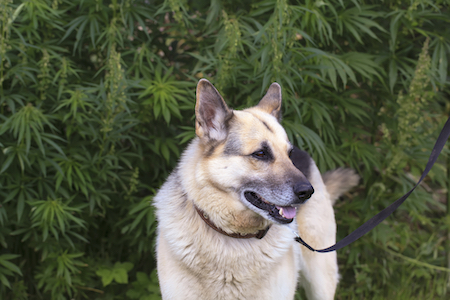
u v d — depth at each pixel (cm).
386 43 401
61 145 359
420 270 404
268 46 327
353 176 352
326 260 314
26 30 339
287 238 249
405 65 379
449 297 407
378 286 408
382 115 405
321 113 356
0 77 319
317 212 311
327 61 354
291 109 349
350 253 400
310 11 330
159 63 366
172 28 376
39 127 320
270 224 245
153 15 371
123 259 407
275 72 324
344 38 397
